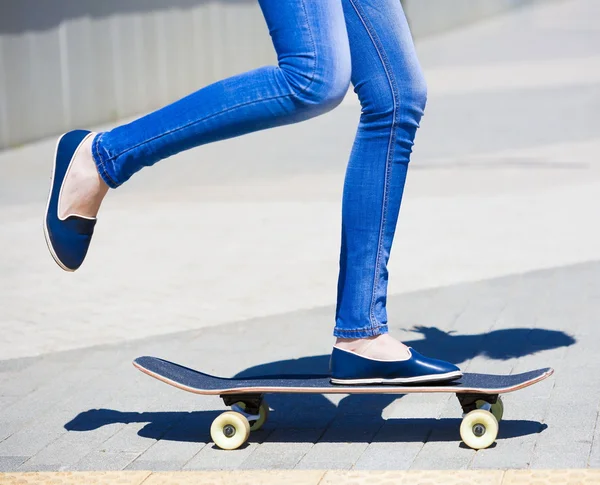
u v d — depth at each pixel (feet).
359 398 18.92
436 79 83.05
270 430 17.29
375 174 15.88
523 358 21.01
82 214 15.81
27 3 61.11
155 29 71.72
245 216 39.24
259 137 61.16
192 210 40.96
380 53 15.51
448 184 43.50
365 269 15.97
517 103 67.51
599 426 16.71
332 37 14.39
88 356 22.97
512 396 18.48
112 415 18.63
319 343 23.21
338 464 15.49
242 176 48.57
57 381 21.08
